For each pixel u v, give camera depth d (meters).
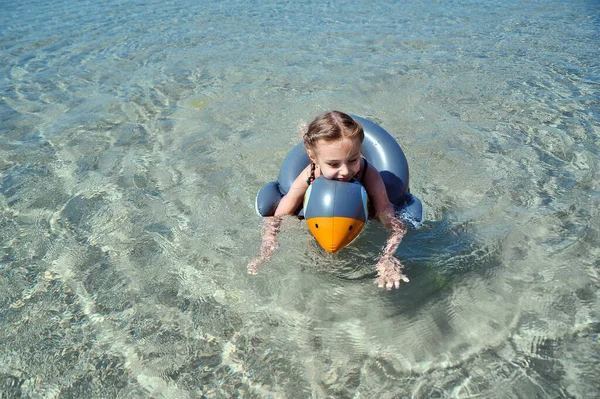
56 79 6.81
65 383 2.65
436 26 9.02
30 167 4.66
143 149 4.99
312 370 2.69
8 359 2.78
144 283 3.31
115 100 6.14
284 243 3.58
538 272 3.27
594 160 4.52
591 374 2.57
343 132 3.09
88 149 4.99
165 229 3.83
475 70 6.86
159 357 2.79
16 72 7.07
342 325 2.96
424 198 4.09
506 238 3.60
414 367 2.68
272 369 2.71
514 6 10.27
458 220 3.81
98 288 3.28
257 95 6.25
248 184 4.40
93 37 8.61
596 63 6.94
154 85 6.59
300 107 5.90
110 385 2.64
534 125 5.24
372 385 2.59
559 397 2.46
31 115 5.74
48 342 2.88
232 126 5.47
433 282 3.22
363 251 3.49
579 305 3.01
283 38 8.51
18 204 4.12
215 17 9.87
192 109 5.89
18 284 3.30
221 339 2.90
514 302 3.05
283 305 3.12
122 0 11.28
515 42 8.00
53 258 3.53
